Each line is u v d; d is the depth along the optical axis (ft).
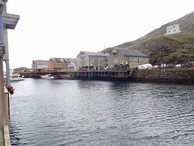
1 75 20.40
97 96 85.97
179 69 134.62
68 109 59.47
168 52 226.79
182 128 39.09
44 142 32.99
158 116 48.21
